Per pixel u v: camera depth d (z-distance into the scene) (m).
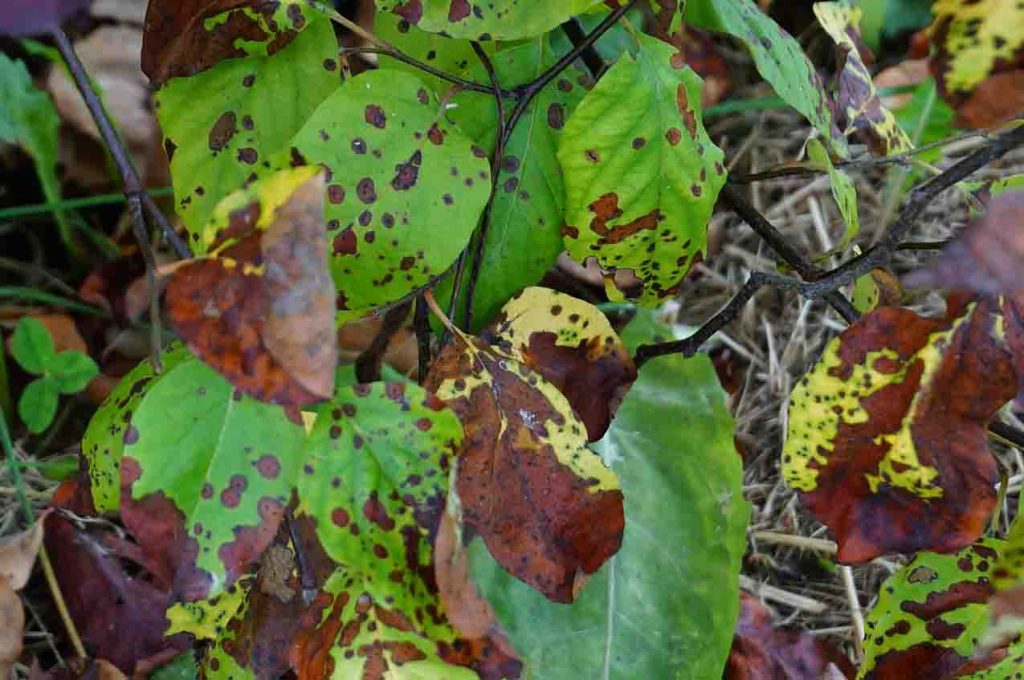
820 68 0.82
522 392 0.53
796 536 0.68
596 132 0.52
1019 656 0.54
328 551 0.49
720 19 0.54
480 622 0.50
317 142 0.51
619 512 0.53
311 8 0.51
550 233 0.55
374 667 0.51
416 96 0.51
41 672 0.61
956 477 0.52
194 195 0.52
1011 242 0.51
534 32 0.51
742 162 0.80
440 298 0.55
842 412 0.52
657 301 0.56
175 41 0.51
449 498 0.49
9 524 0.65
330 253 0.51
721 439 0.62
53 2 0.47
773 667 0.64
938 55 0.51
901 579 0.56
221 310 0.47
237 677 0.54
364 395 0.50
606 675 0.59
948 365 0.51
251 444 0.49
